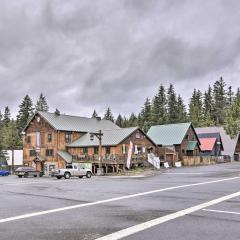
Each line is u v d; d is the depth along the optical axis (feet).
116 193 67.92
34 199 60.75
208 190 70.64
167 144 255.09
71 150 232.53
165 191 69.82
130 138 219.00
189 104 470.80
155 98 398.83
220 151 290.15
